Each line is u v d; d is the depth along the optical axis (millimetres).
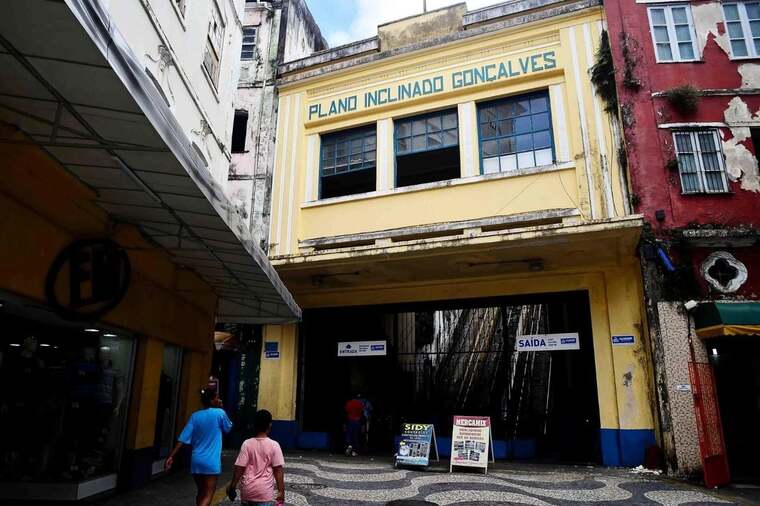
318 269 11602
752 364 9586
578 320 11500
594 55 10984
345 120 13094
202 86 9227
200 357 10016
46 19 2926
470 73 11859
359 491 7602
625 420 9914
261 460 4434
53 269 5555
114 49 3328
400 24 12891
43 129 4500
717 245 9453
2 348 5941
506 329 12180
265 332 13562
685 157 10055
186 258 8062
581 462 10555
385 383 13617
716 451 8461
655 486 8016
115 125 4043
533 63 11391
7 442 6160
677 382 9047
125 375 7602
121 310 6922
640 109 10328
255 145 13891
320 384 13391
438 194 11367
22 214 5059
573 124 10758
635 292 10430
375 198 11969
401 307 12602
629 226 9055
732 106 10133
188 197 5418
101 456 7133
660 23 10781
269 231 13039
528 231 9578
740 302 9039
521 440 11508
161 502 6664
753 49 10383
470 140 11508
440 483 8250
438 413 13039
